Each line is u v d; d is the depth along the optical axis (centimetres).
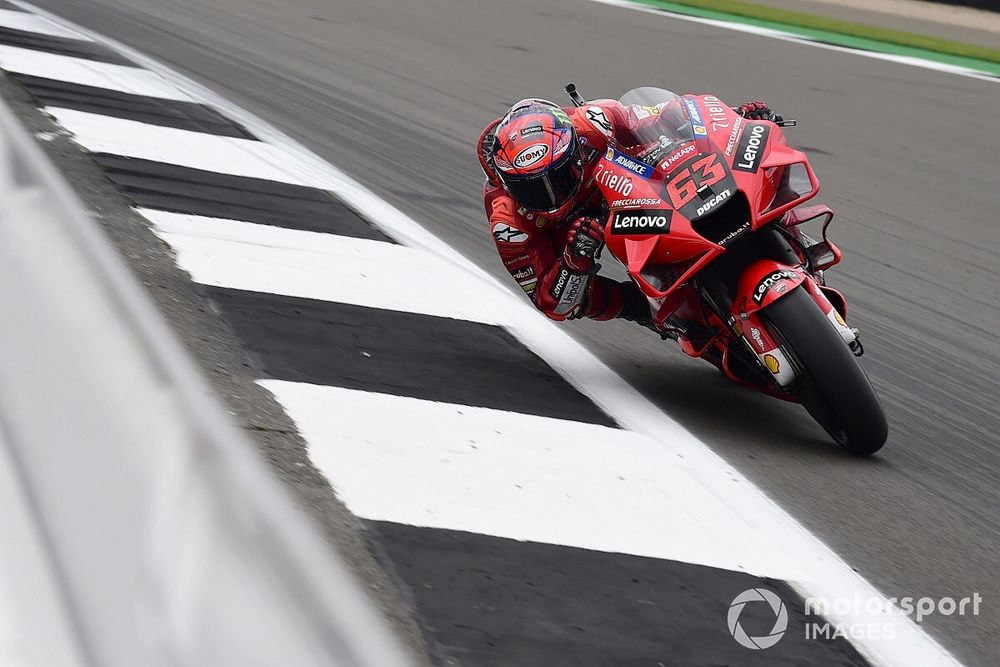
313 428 1448
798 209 1839
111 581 873
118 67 3703
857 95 5381
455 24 6019
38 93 3095
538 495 1378
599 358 1961
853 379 1586
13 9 4516
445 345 1850
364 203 2636
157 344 984
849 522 1458
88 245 1268
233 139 3009
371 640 624
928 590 1310
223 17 5256
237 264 2030
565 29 6297
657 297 1656
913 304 2564
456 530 1258
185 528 809
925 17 8825
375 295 2016
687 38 6506
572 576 1204
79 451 1027
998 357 2286
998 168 4238
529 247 1838
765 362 1630
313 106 3703
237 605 712
